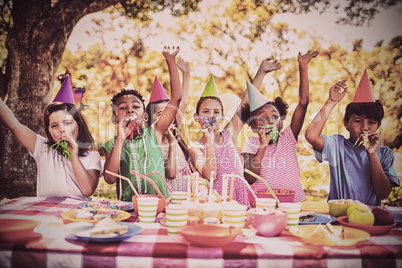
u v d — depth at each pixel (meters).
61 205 2.02
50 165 2.77
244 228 1.52
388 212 1.52
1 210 1.86
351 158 2.77
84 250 1.26
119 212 1.64
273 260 1.23
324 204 2.08
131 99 2.78
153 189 2.58
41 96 2.87
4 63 2.92
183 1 2.86
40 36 2.90
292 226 1.48
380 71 2.81
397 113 2.79
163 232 1.46
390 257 1.23
